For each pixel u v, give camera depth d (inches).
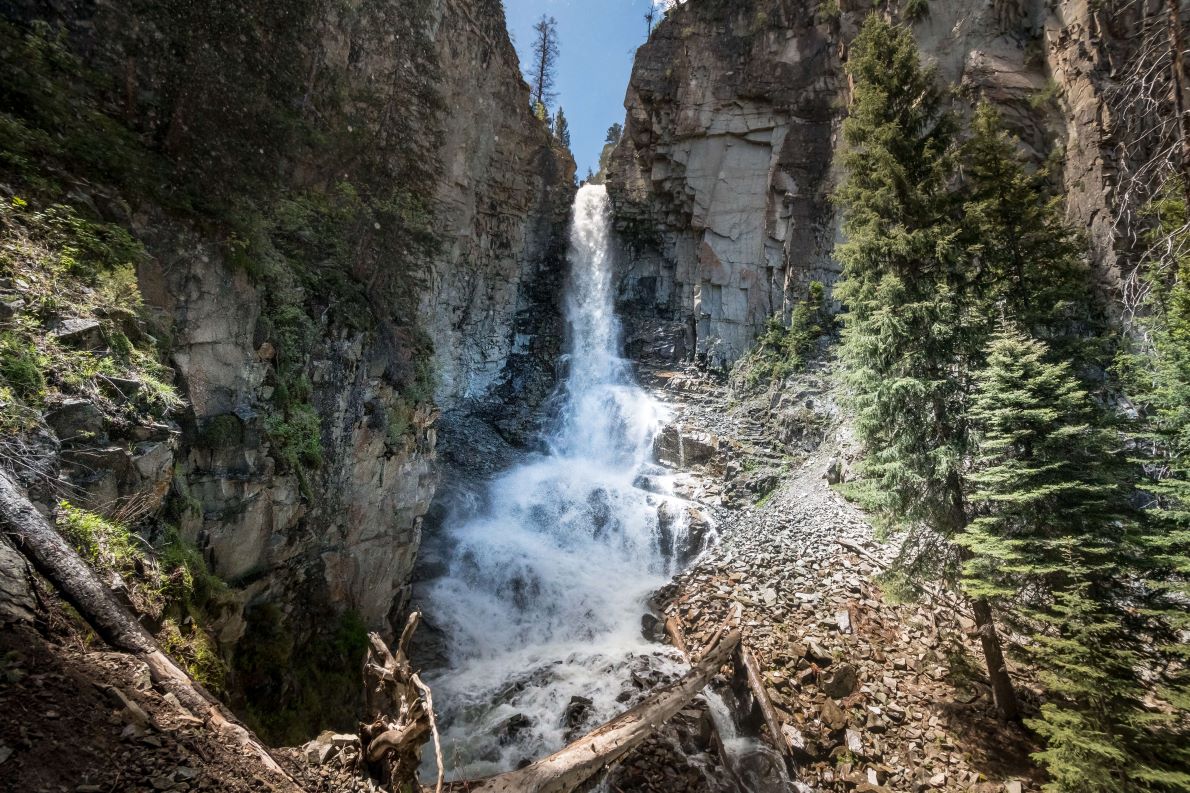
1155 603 273.4
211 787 114.5
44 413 173.3
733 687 389.1
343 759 170.6
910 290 406.3
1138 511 303.1
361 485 385.1
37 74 269.7
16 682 106.3
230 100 350.6
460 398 936.3
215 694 201.9
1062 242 483.5
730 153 1075.3
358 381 386.9
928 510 365.1
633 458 849.5
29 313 187.6
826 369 851.4
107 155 266.1
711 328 1049.5
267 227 349.7
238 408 294.0
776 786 312.8
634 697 388.5
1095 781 241.8
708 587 526.9
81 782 95.7
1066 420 317.7
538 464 842.2
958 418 357.7
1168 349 374.6
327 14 551.2
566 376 1032.8
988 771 310.7
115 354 211.8
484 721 376.5
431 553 589.3
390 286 460.1
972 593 312.2
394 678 186.4
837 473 663.1
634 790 297.1
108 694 118.7
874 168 447.8
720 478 750.5
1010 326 346.3
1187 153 244.2
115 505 191.8
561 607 543.5
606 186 1213.7
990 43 750.5
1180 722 271.9
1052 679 268.5
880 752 328.8
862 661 396.2
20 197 213.5
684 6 1160.2
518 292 1095.6
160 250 263.6
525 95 1071.0
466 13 883.4
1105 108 607.2
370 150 477.4
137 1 322.3
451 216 877.2
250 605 296.8
